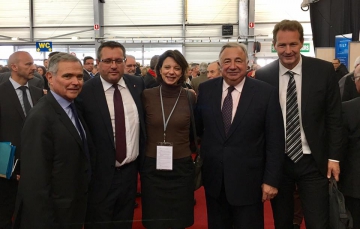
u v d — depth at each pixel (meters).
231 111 1.93
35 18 11.59
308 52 10.59
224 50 1.90
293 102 1.93
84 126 1.86
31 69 2.50
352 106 1.92
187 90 2.15
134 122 2.03
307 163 1.93
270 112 1.87
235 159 1.90
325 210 1.94
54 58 1.65
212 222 2.08
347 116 1.92
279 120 1.88
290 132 1.94
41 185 1.49
